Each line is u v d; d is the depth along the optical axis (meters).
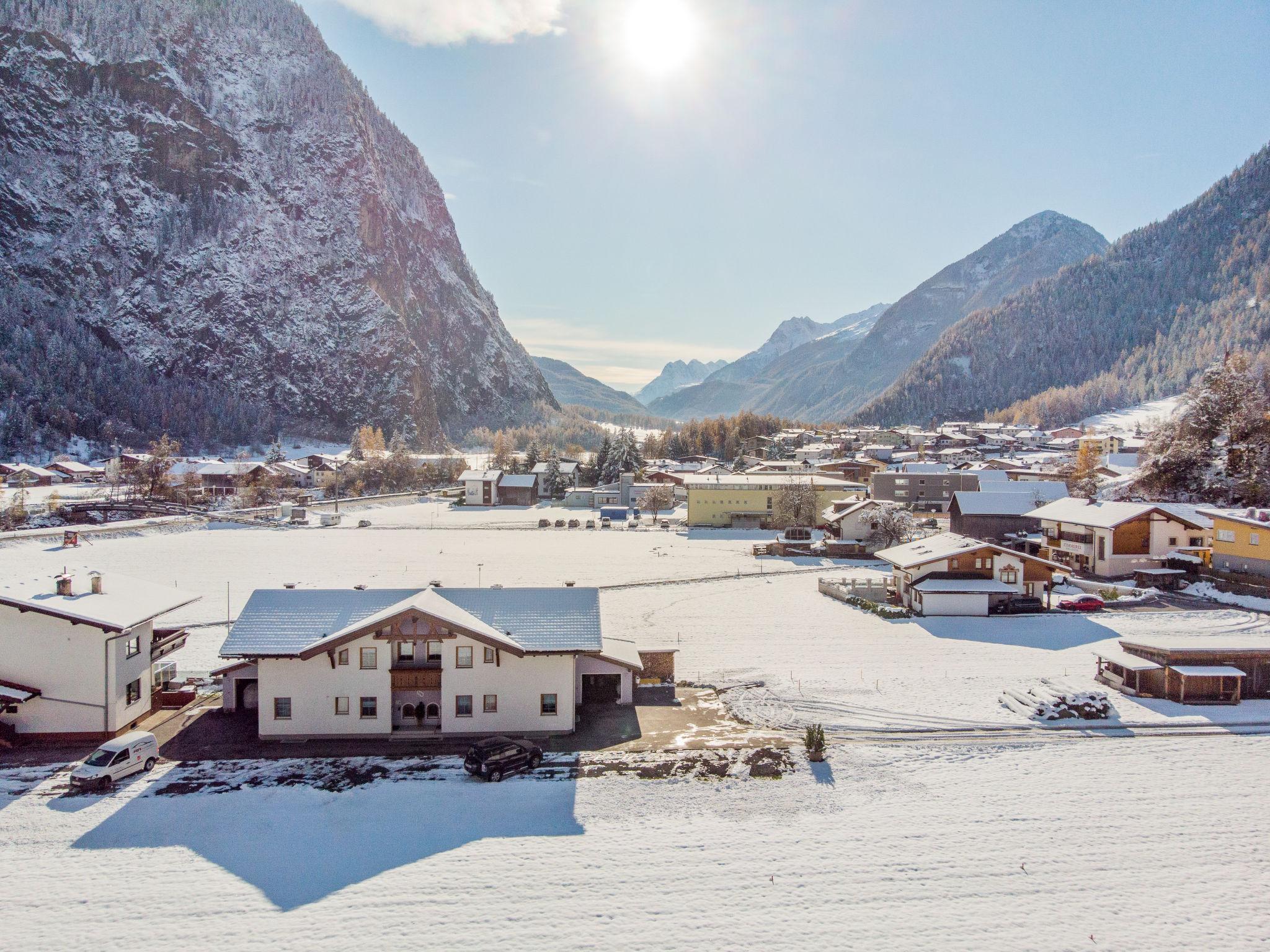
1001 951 21.17
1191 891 23.95
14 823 27.14
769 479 122.62
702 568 81.12
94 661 34.19
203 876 24.19
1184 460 96.56
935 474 133.25
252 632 35.28
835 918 22.50
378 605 37.38
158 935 21.52
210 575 75.00
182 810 28.23
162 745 34.09
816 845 26.28
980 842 26.55
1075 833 27.17
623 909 22.84
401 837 26.56
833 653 48.69
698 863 25.19
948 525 108.81
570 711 35.53
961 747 34.28
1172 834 27.16
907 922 22.36
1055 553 78.19
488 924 22.11
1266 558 61.72
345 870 24.58
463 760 32.66
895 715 38.25
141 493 137.88
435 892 23.53
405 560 85.31
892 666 45.91
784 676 44.19
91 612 34.19
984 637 52.19
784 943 21.45
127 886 23.62
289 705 34.72
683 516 133.62
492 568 80.62
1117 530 70.94
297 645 34.69
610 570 79.94
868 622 56.72
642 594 67.56
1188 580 66.62
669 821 27.78
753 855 25.64
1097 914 22.78
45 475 168.62
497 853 25.61
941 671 44.88
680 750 33.91
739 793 29.91
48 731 33.97
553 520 129.00
